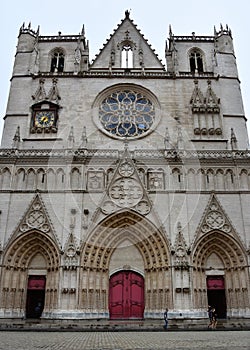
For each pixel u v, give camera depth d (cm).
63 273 3881
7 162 4388
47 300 3922
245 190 4291
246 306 3872
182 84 5216
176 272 3900
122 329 3077
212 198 4266
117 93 5203
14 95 5084
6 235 4056
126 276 4191
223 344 1944
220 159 4450
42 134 4825
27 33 5684
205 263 4156
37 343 2017
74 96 5100
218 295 4122
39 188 4309
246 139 4847
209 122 4938
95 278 4019
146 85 5203
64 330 3022
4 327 3122
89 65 5675
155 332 2945
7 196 4209
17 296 3962
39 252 4197
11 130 4828
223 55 5488
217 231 4131
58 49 5688
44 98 5072
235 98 5122
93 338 2370
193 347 1805
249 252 3991
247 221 4147
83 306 3834
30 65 5362
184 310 3753
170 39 5741
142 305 4084
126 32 5803
